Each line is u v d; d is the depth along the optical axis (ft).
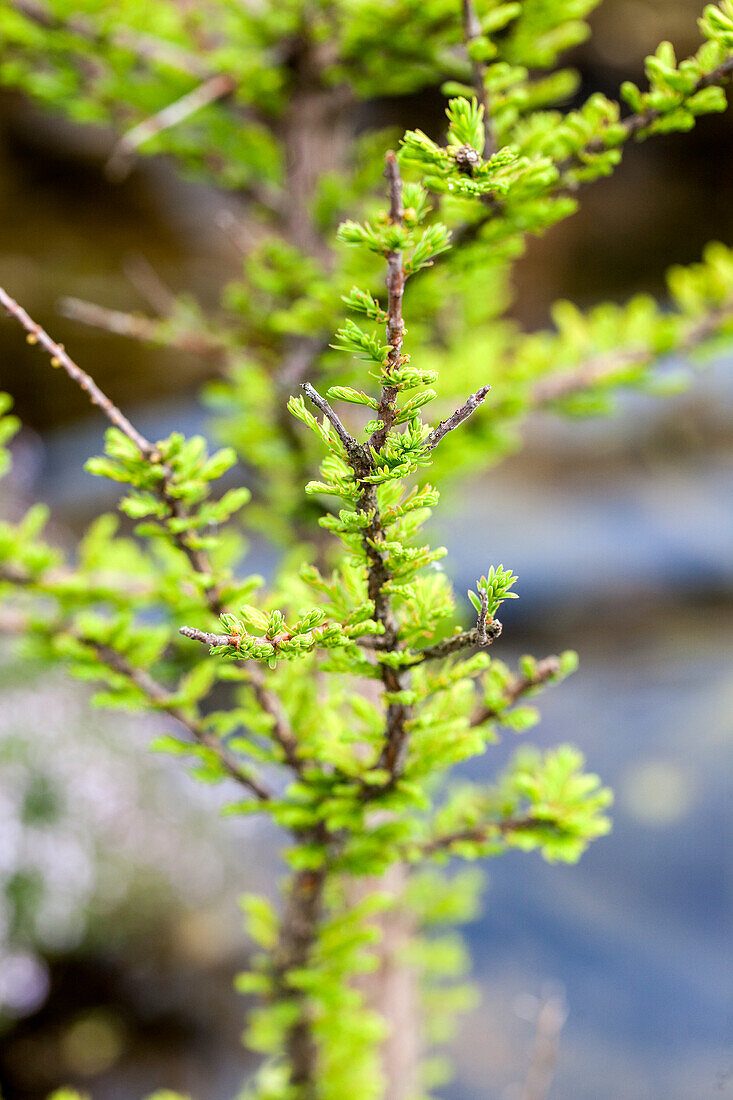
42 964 13.00
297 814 3.91
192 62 5.89
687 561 20.49
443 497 7.08
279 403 5.08
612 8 28.55
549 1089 11.24
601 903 13.85
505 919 13.82
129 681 4.01
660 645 18.88
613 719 17.21
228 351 5.91
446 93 3.82
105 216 26.94
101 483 23.27
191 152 6.43
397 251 3.39
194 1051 13.10
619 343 5.77
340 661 3.59
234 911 14.76
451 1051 11.80
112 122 6.52
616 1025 11.95
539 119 3.91
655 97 3.76
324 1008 5.04
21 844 12.67
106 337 25.52
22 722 13.41
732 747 15.80
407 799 3.82
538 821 3.92
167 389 26.76
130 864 13.58
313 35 5.42
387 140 6.35
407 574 3.52
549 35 4.60
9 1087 12.23
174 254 28.02
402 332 3.38
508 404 5.49
